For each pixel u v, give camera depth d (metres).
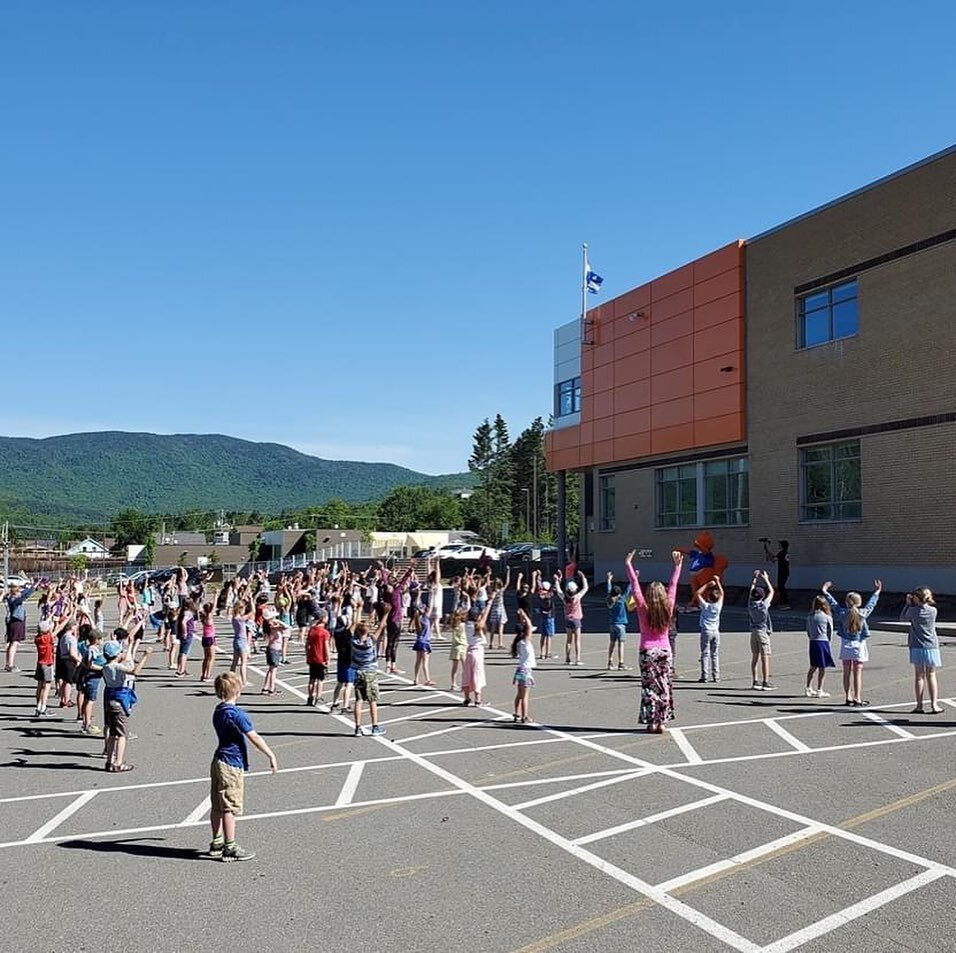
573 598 21.47
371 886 7.61
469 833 8.99
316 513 159.00
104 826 9.73
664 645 13.37
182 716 16.77
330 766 12.14
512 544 88.69
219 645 29.30
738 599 34.09
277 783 11.26
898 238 29.34
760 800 9.73
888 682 16.73
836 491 31.78
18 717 17.08
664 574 41.22
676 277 39.88
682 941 6.39
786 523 33.72
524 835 8.87
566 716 15.01
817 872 7.61
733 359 36.38
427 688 18.94
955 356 27.31
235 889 7.64
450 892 7.43
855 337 30.88
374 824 9.41
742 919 6.73
